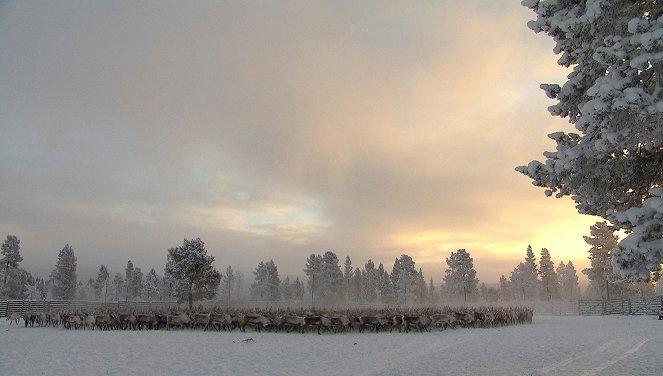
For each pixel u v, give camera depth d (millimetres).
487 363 12289
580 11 6891
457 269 73125
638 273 6297
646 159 7281
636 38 6004
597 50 6191
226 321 22438
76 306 41875
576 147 7168
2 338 19406
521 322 29109
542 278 81812
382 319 21781
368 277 93562
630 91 5816
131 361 13117
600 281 53156
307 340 18312
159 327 23922
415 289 79312
